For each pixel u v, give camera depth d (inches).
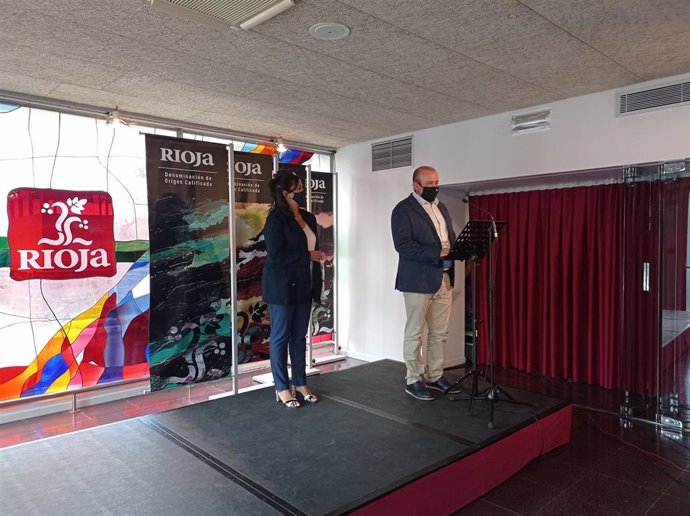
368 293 229.1
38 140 155.8
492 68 132.8
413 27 107.0
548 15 101.7
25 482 92.6
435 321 143.0
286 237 127.2
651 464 122.6
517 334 209.6
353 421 120.9
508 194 208.2
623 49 120.0
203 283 167.8
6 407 152.6
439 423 119.2
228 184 171.0
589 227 186.5
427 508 94.0
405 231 130.9
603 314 184.7
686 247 143.1
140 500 85.4
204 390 186.5
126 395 177.0
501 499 106.3
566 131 161.3
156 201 156.6
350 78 140.1
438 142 198.7
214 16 99.6
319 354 236.8
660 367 148.2
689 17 102.8
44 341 157.2
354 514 81.4
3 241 149.2
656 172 146.2
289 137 218.7
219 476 93.6
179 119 185.8
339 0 94.3
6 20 101.2
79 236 163.2
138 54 120.6
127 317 173.8
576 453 129.2
